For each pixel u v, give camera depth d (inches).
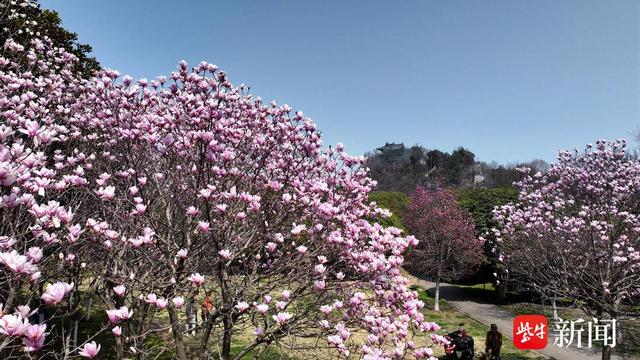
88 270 210.4
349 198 205.8
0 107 161.8
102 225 145.9
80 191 193.8
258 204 153.7
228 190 174.7
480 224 849.5
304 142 203.9
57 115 234.7
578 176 475.8
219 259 156.5
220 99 194.2
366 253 171.8
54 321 245.0
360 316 176.2
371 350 156.7
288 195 171.3
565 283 355.9
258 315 184.4
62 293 84.7
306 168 215.3
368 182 217.6
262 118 218.8
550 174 525.7
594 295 358.6
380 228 195.9
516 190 908.6
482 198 894.4
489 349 434.3
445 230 735.7
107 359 285.0
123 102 191.2
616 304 340.2
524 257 451.5
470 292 902.4
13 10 294.2
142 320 190.4
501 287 810.8
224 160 162.2
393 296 180.2
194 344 215.6
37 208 108.0
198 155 178.4
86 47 412.5
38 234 114.3
